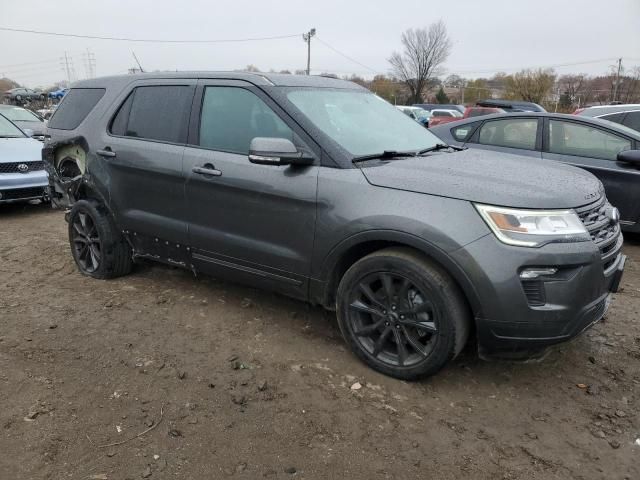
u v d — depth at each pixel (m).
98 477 2.42
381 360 3.27
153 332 3.82
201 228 3.90
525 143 6.40
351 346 3.38
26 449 2.58
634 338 3.82
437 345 3.00
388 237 3.02
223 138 3.79
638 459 2.62
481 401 3.06
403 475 2.48
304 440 2.70
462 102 77.94
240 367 3.37
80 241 4.96
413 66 61.78
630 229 5.98
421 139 4.11
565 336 2.89
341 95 4.02
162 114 4.18
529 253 2.76
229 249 3.77
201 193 3.83
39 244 6.09
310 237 3.35
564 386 3.22
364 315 3.35
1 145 7.70
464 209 2.87
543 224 2.80
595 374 3.36
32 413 2.85
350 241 3.16
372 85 67.62
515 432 2.81
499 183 3.00
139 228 4.33
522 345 2.90
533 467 2.55
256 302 4.34
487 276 2.79
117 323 3.96
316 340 3.73
